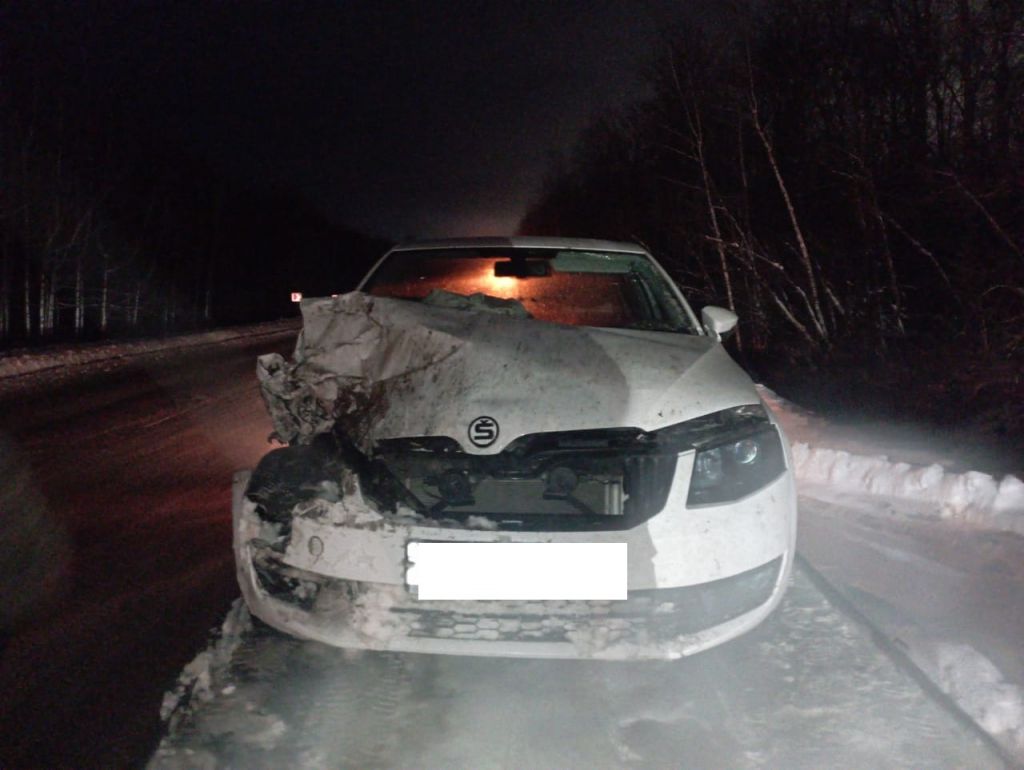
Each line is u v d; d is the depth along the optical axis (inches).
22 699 116.2
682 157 711.7
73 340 888.3
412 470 114.6
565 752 103.2
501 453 113.4
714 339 158.6
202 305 1418.6
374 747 103.7
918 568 162.6
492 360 126.1
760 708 113.0
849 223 533.3
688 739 106.0
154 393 446.9
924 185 383.2
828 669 122.8
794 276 624.1
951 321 399.9
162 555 176.7
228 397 429.4
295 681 119.8
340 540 108.8
